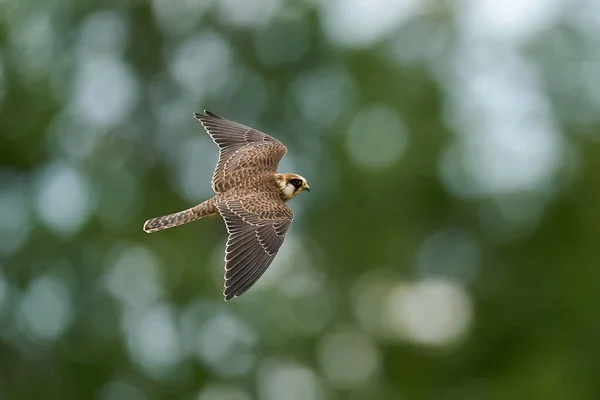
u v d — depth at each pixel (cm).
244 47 3272
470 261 3047
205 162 3278
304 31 3191
